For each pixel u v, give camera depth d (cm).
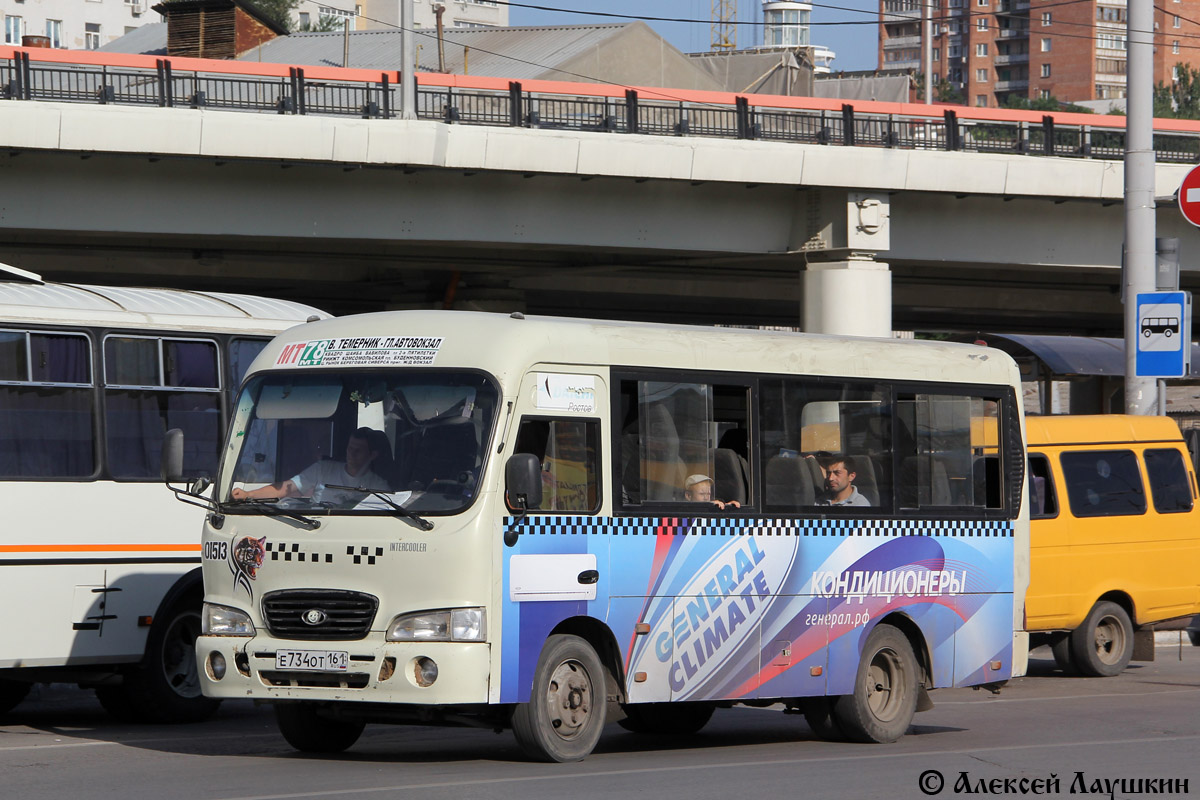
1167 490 3048
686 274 6303
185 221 4522
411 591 1588
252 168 4538
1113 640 2964
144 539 2141
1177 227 5541
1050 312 8056
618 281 6738
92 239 4800
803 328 5262
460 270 6181
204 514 2209
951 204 5331
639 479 1741
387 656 1576
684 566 1770
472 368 1645
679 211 5088
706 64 11006
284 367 1744
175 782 1547
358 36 10562
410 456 1636
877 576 1966
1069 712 2373
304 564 1630
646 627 1733
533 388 1653
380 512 1611
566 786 1515
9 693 2312
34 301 2081
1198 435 3098
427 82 4716
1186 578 3045
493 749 1859
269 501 1673
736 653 1817
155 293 2277
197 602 2227
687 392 1797
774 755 1828
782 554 1866
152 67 4419
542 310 7631
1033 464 2888
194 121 4272
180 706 2192
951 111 5153
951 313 8681
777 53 10925
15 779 1581
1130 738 2023
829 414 1939
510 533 1611
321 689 1605
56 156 4281
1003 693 2678
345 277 6312
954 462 2077
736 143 4878
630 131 4828
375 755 1798
